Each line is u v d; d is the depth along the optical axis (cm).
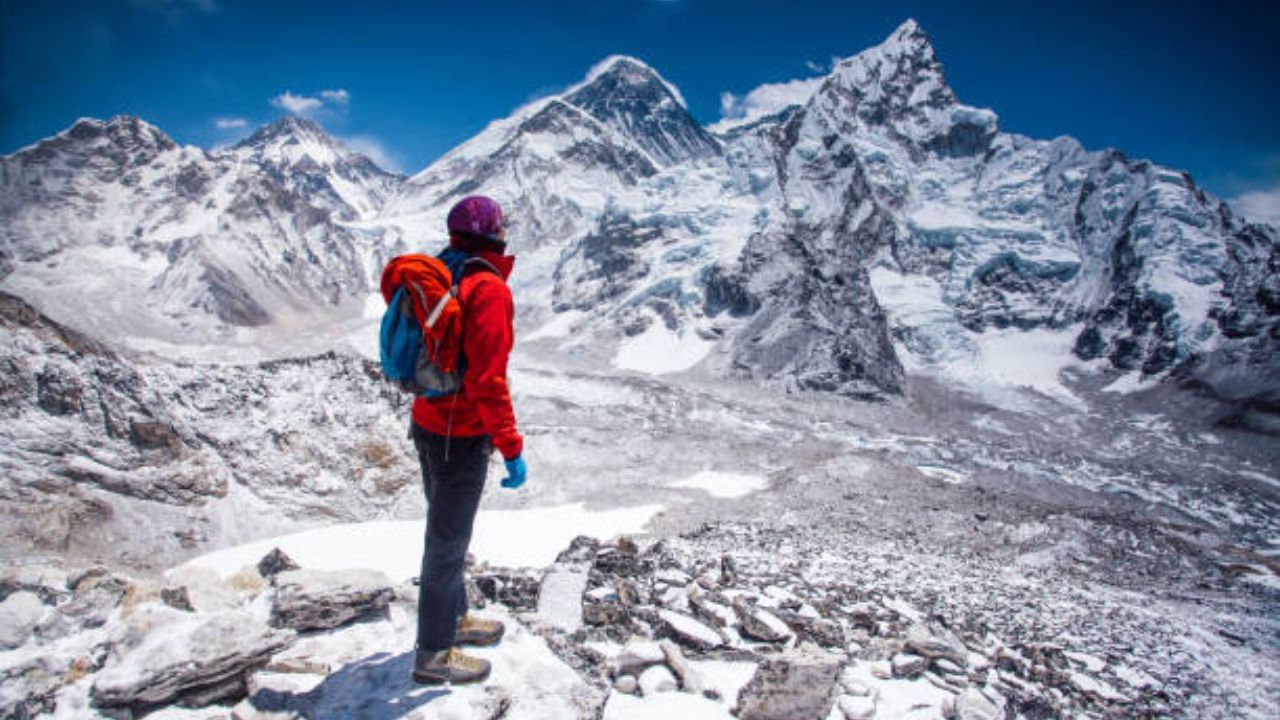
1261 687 2369
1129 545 6825
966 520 7512
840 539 5766
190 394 7206
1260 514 11731
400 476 7606
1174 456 16162
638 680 618
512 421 438
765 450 10344
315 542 5600
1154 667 2195
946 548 6506
